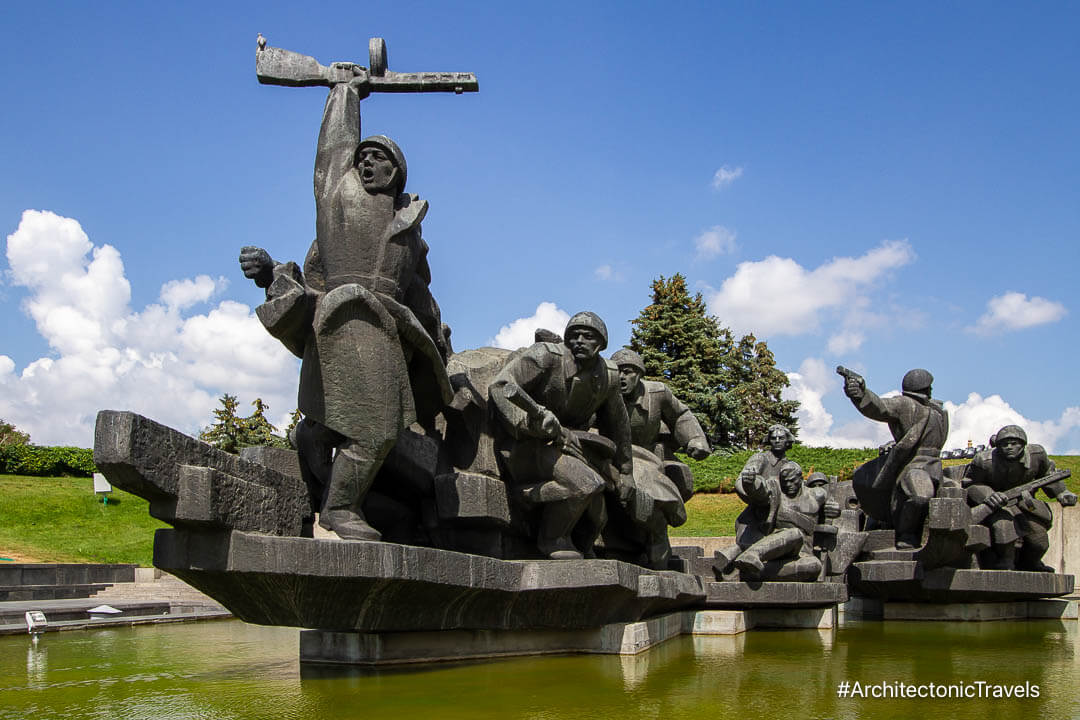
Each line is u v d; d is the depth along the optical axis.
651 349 42.97
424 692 5.94
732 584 10.72
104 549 24.30
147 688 6.30
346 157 7.20
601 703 5.63
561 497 7.67
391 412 6.56
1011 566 12.97
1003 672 7.29
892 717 5.35
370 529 6.43
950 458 31.14
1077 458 25.12
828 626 11.12
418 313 7.74
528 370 7.67
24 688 6.36
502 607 7.28
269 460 6.79
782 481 11.55
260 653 8.70
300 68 7.65
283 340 6.67
